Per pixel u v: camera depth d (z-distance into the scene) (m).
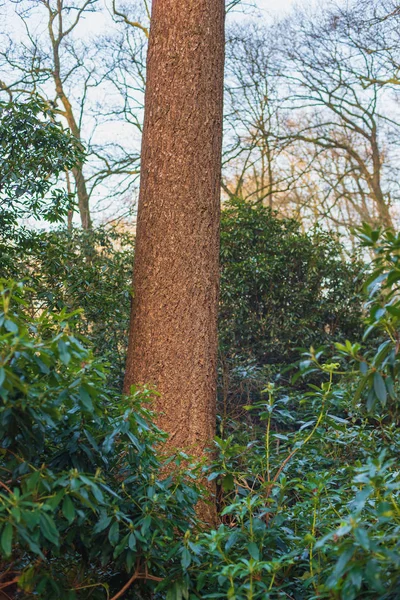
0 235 5.43
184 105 4.48
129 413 2.58
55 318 2.39
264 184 14.55
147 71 4.68
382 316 2.13
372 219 14.33
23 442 2.35
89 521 2.51
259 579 2.46
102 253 7.50
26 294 5.36
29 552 2.52
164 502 2.57
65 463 2.52
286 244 8.50
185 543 2.45
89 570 2.83
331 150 13.98
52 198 5.49
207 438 4.27
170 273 4.36
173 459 2.87
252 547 2.41
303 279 8.60
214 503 3.95
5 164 5.14
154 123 4.54
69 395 2.28
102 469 2.69
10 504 2.06
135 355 4.38
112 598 2.51
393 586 1.95
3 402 2.15
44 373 2.26
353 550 1.91
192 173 4.45
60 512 2.44
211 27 4.59
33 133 5.25
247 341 8.25
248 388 6.84
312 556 2.57
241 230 8.49
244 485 3.32
